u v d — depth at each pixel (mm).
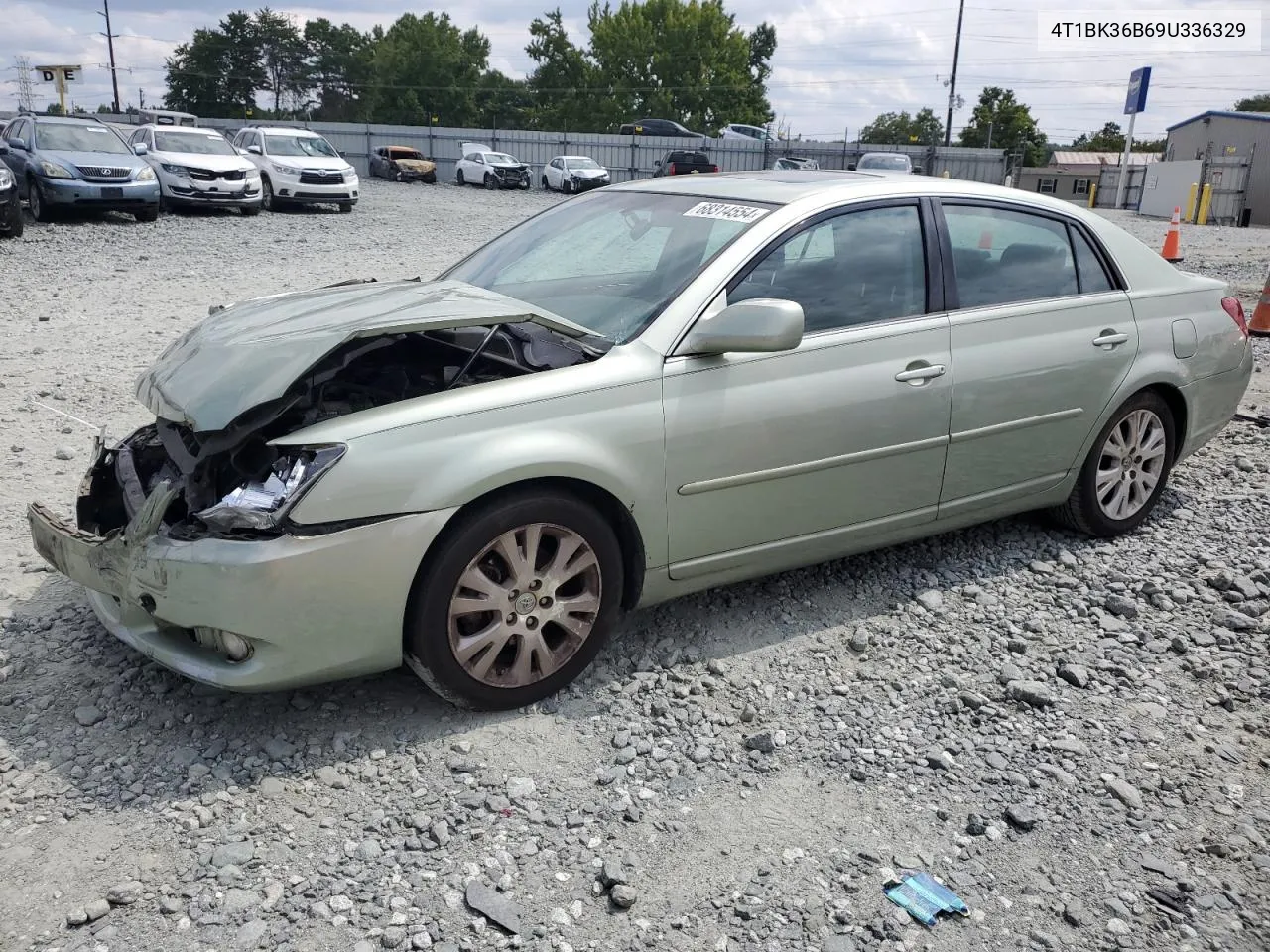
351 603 3027
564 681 3480
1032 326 4336
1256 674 3795
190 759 3105
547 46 88312
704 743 3277
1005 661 3836
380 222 20922
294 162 22391
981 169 49188
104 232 16500
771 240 3754
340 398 3436
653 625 4004
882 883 2705
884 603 4262
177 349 3633
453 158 46688
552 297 3941
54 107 53250
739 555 3779
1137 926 2602
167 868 2666
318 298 3904
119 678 3510
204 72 110500
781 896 2645
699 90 84750
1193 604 4340
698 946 2479
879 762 3223
